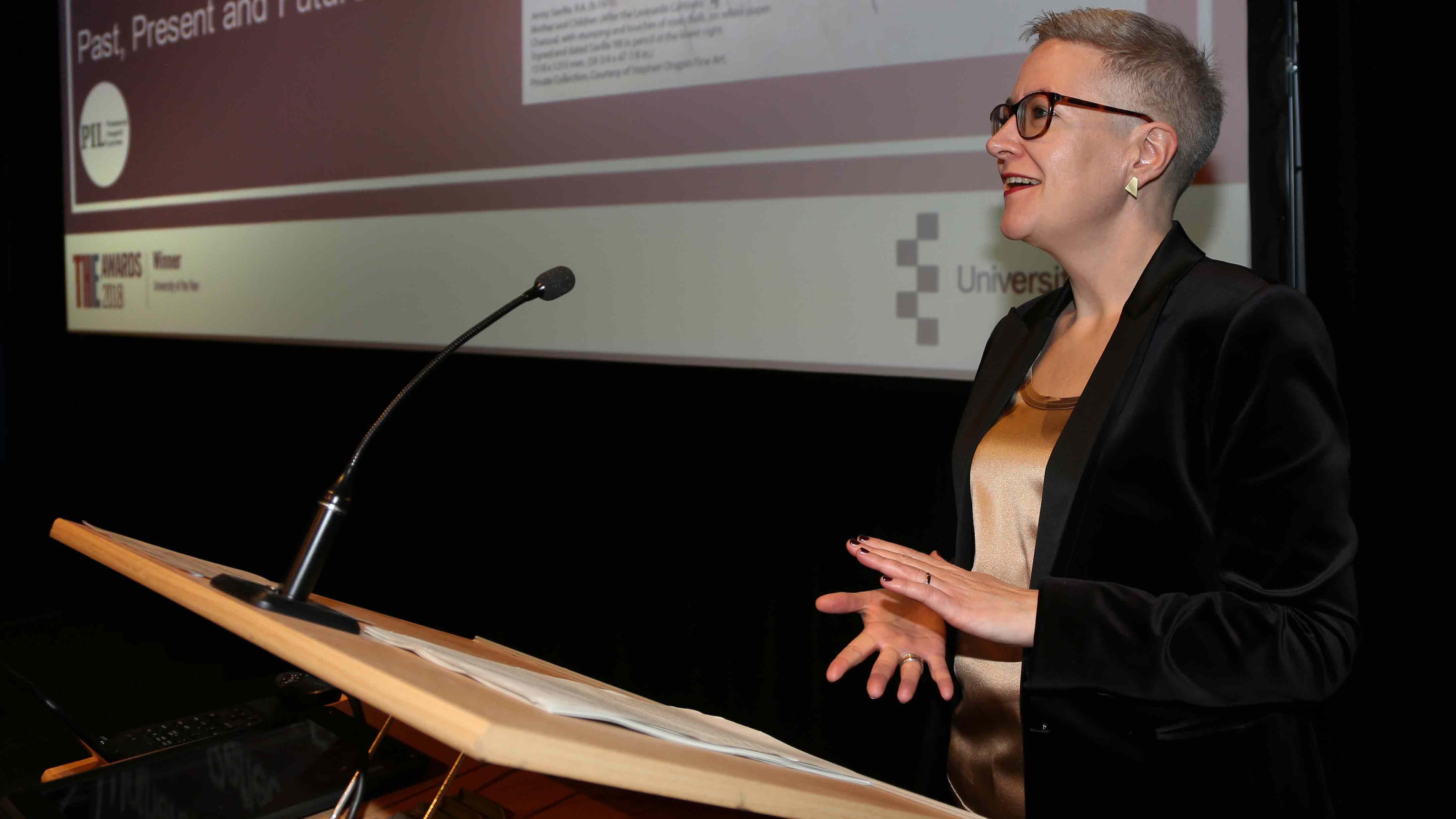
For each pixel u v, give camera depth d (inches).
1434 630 58.4
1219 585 33.4
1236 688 30.4
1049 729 35.0
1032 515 38.1
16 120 149.7
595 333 94.3
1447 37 57.1
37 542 154.6
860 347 79.5
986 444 40.1
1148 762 33.7
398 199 108.0
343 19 111.6
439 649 26.5
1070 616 31.9
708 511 91.5
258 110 121.1
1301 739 33.4
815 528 85.9
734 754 24.5
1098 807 34.3
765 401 85.4
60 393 151.4
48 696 50.5
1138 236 37.3
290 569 29.2
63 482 152.5
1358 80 59.6
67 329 148.6
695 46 86.7
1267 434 31.8
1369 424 60.3
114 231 140.6
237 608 26.7
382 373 112.5
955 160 74.3
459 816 35.0
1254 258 62.2
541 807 36.3
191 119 129.2
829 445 84.3
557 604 102.1
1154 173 36.2
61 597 138.3
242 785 36.2
